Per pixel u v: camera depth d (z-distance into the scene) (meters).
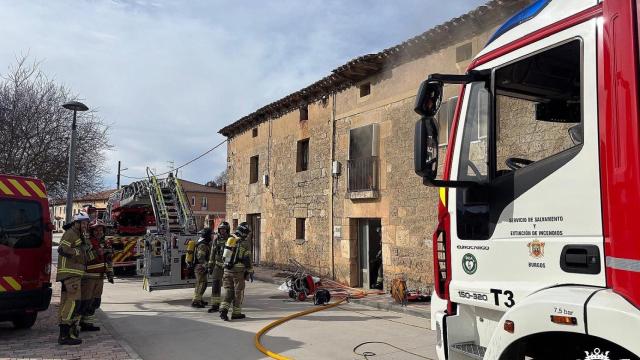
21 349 6.61
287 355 6.71
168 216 13.78
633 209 2.28
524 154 3.16
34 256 7.46
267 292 13.27
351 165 13.57
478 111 3.41
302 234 16.69
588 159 2.58
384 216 12.41
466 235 3.37
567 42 2.80
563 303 2.42
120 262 16.70
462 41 10.41
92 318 7.98
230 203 22.64
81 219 7.09
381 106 12.71
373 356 6.66
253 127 20.28
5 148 13.48
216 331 8.25
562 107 2.88
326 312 10.16
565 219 2.68
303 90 15.77
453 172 3.55
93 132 16.38
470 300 3.29
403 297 10.27
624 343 2.18
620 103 2.41
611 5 2.52
